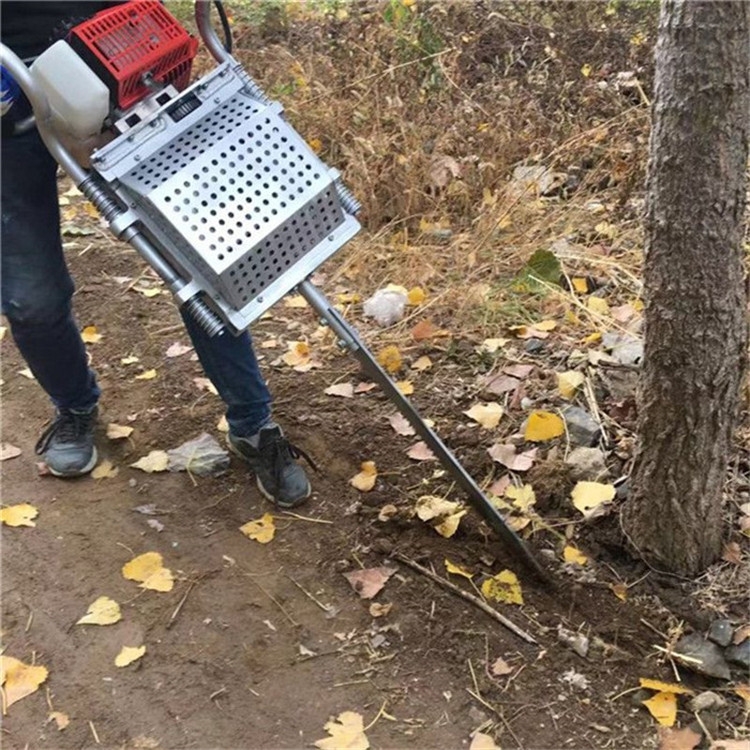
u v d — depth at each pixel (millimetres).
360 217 4059
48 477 2900
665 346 2275
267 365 3334
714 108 2047
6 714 2252
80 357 2760
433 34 4887
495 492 2781
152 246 2125
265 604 2500
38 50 2264
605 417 2977
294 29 5512
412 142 4148
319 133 4406
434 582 2547
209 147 2096
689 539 2475
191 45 2250
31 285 2482
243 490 2850
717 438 2359
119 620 2465
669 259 2199
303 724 2227
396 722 2227
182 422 3100
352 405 3135
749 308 2732
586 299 3562
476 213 4062
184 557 2639
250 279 2105
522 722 2227
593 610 2473
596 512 2648
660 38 2102
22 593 2541
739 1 1975
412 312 3551
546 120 4492
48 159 2391
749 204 3699
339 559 2617
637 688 2303
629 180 3980
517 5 5574
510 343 3365
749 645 2357
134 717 2246
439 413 3082
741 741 2180
